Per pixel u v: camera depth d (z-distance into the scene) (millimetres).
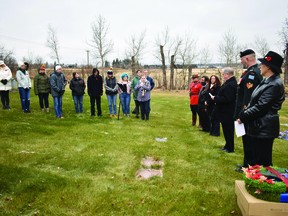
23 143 6211
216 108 6289
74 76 10711
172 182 4496
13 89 16422
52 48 35812
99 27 32219
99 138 7016
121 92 10680
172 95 26469
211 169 5113
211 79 7926
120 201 3824
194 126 9672
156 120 10461
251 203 3076
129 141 6875
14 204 3617
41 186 4105
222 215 3551
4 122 8031
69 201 3766
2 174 4352
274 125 3859
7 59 36594
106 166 5129
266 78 3924
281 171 3553
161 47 35781
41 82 10211
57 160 5277
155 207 3709
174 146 6625
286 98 23125
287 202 3059
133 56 37438
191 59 37656
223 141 7375
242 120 4008
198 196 4004
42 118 9180
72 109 11875
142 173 4934
